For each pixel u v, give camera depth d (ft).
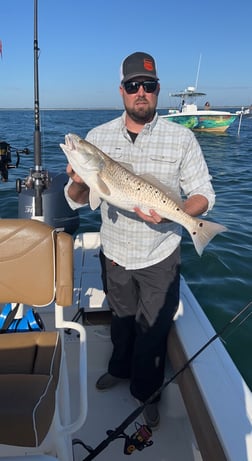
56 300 6.15
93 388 8.83
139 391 8.02
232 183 35.47
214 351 7.21
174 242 7.78
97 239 13.20
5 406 4.33
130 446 6.70
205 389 6.28
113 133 7.77
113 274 8.02
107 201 7.20
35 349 5.61
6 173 10.94
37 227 6.03
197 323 8.10
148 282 7.70
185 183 7.64
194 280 14.88
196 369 6.75
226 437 5.43
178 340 7.74
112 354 8.82
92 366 9.52
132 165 7.52
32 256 6.03
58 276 6.08
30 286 6.11
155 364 7.86
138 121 7.43
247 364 10.43
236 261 16.46
